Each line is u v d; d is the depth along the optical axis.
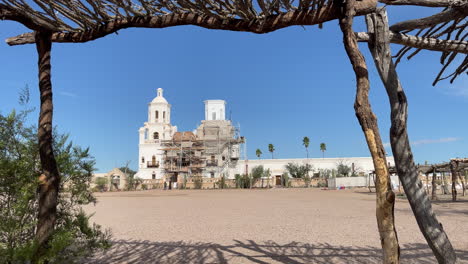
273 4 3.07
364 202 21.17
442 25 3.75
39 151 3.61
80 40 3.84
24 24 3.50
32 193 3.63
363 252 6.36
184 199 27.17
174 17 3.45
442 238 3.10
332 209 16.33
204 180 58.81
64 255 3.91
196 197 30.20
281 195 32.03
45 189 3.54
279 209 16.64
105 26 3.68
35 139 3.83
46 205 3.52
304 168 64.94
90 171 4.22
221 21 3.34
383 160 2.65
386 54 3.47
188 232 9.31
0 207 3.56
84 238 4.20
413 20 3.54
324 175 64.38
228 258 6.00
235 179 58.25
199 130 66.81
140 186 60.97
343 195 30.16
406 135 3.28
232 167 63.09
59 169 3.98
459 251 6.10
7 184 3.51
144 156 67.38
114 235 8.82
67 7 3.56
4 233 3.50
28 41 3.96
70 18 3.68
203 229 9.89
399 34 3.65
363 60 2.81
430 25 3.50
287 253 6.38
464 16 3.36
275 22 3.18
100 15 3.60
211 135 64.50
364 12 3.01
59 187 4.04
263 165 69.31
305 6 3.07
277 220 11.98
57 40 3.89
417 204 3.15
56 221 4.02
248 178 57.50
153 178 65.50
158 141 67.62
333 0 3.02
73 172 4.00
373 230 9.24
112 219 12.95
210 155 62.97
